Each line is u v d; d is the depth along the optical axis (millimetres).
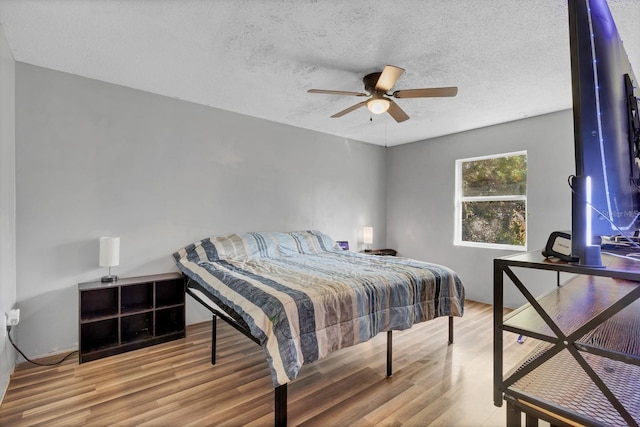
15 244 2449
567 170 3473
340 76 2730
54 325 2625
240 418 1794
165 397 1996
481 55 2344
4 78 2113
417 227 4984
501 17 1900
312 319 1792
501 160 4164
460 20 1933
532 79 2740
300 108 3564
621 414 638
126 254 2992
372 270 2586
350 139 4906
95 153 2836
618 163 914
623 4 1748
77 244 2744
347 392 2064
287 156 4172
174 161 3275
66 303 2684
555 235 855
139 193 3066
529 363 781
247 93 3137
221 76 2758
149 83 2914
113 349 2596
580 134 750
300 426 1728
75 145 2740
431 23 1965
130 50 2332
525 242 3857
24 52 2361
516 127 3883
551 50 2270
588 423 665
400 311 2238
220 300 2215
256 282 2176
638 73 2547
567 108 3449
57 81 2658
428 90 2379
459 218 4570
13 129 2396
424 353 2646
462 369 2373
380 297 2154
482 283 4188
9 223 2250
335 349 1848
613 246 1321
